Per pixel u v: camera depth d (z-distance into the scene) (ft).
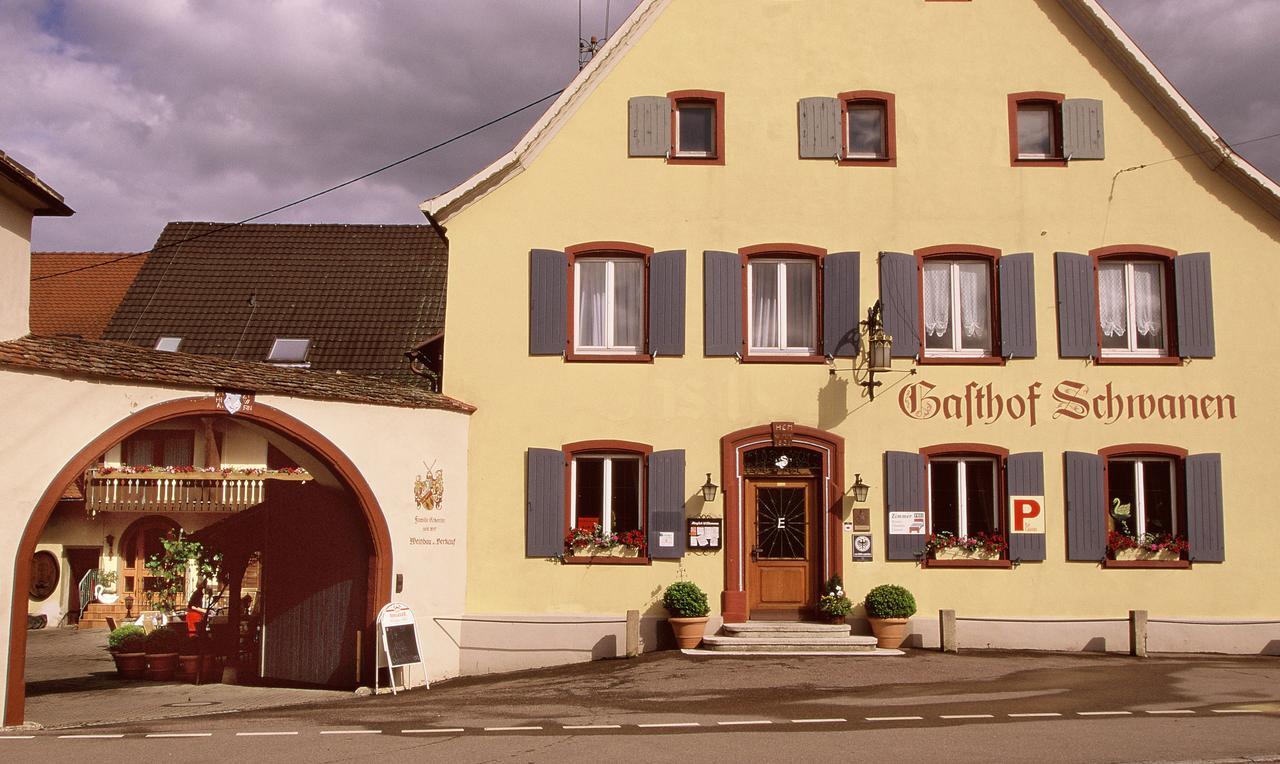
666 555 57.11
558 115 59.52
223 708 45.57
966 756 32.27
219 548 59.16
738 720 38.83
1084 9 59.47
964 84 60.13
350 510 51.98
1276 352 58.18
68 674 58.29
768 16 60.54
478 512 57.47
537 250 58.85
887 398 58.03
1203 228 59.00
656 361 58.39
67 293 98.22
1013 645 56.34
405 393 55.36
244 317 84.64
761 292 59.77
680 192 59.36
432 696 47.73
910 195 59.41
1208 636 56.39
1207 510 57.16
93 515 84.17
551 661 56.18
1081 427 57.93
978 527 58.08
